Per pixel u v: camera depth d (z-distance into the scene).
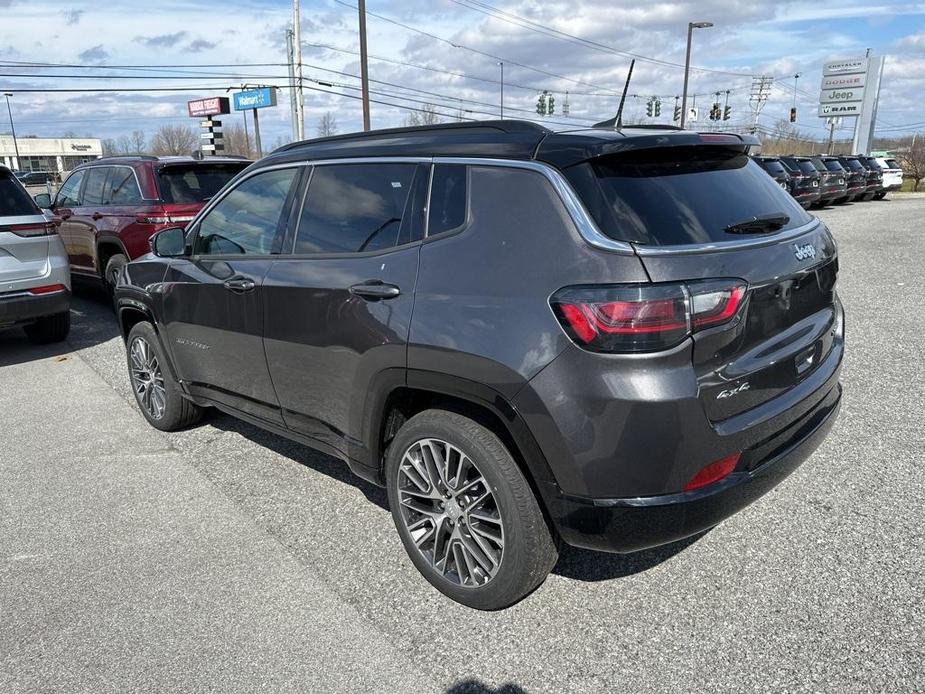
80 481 4.16
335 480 4.11
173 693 2.48
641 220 2.42
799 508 3.52
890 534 3.25
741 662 2.51
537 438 2.46
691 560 3.14
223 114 29.47
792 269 2.68
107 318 8.87
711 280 2.36
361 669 2.57
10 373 6.50
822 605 2.79
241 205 3.91
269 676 2.54
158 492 4.00
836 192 24.47
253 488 4.03
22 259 6.62
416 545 3.04
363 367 3.03
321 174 3.46
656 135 2.64
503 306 2.54
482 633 2.73
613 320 2.29
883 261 11.50
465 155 2.85
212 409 5.29
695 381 2.33
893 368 5.65
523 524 2.63
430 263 2.81
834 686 2.38
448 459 2.84
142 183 8.01
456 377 2.65
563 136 2.66
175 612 2.92
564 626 2.75
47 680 2.56
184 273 4.18
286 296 3.41
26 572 3.23
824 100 54.97
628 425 2.31
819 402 2.98
